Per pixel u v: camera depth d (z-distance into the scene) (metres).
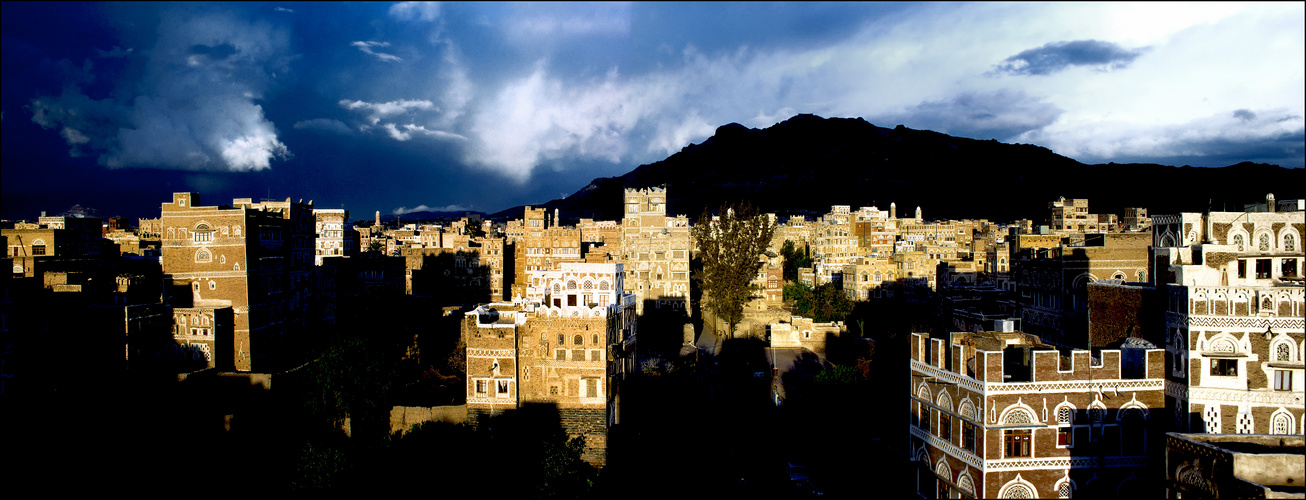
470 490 86.50
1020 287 116.69
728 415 126.56
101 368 112.44
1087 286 81.69
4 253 124.38
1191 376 65.19
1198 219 70.81
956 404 70.50
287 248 140.75
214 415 110.38
